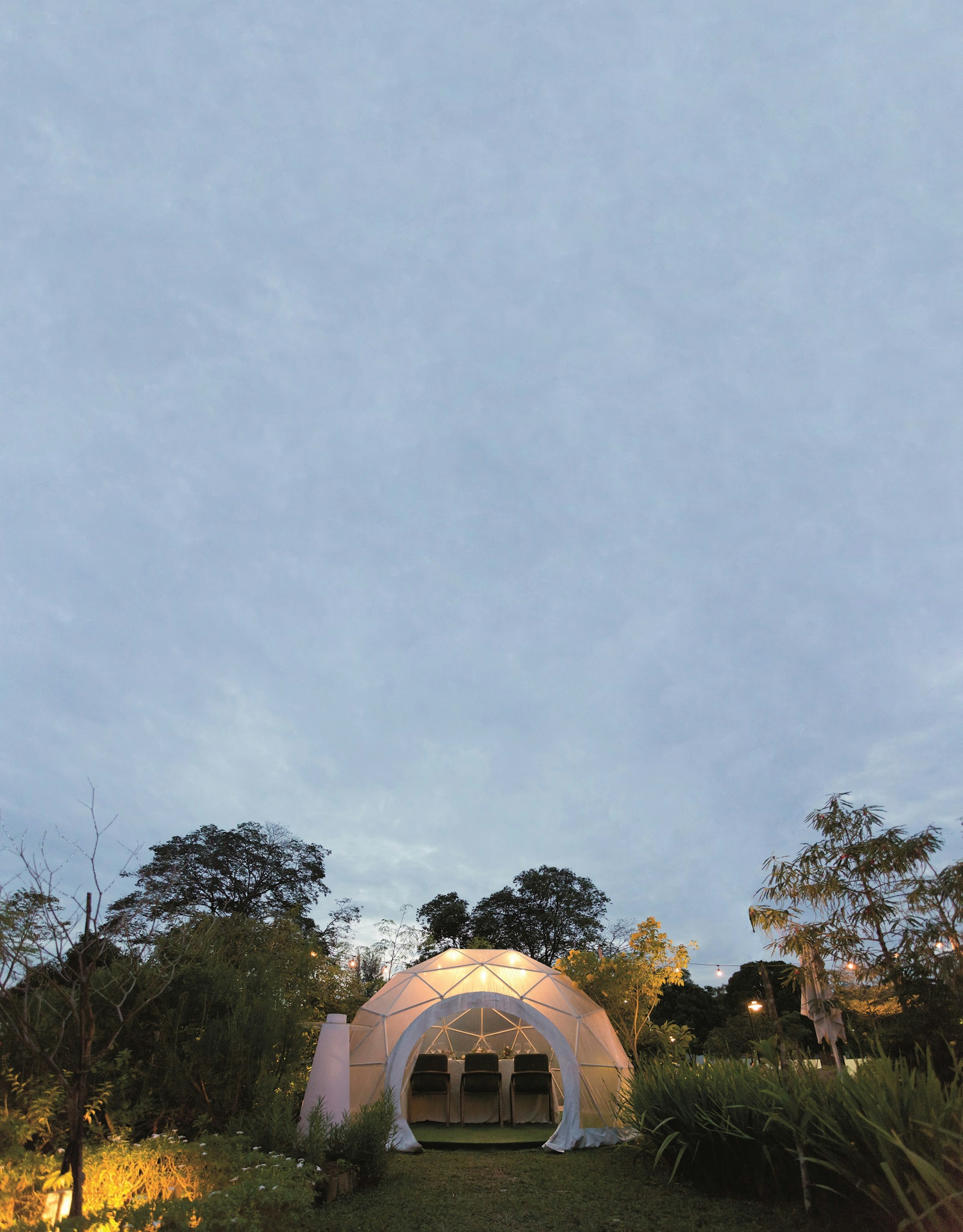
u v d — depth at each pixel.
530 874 38.88
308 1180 6.06
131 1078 7.50
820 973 10.85
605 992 15.34
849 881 10.73
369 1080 10.41
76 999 5.81
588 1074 10.41
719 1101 6.78
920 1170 4.28
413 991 11.61
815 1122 5.77
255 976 9.55
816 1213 5.61
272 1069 8.55
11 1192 4.49
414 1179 7.74
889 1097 5.32
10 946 5.26
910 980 9.61
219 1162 6.11
